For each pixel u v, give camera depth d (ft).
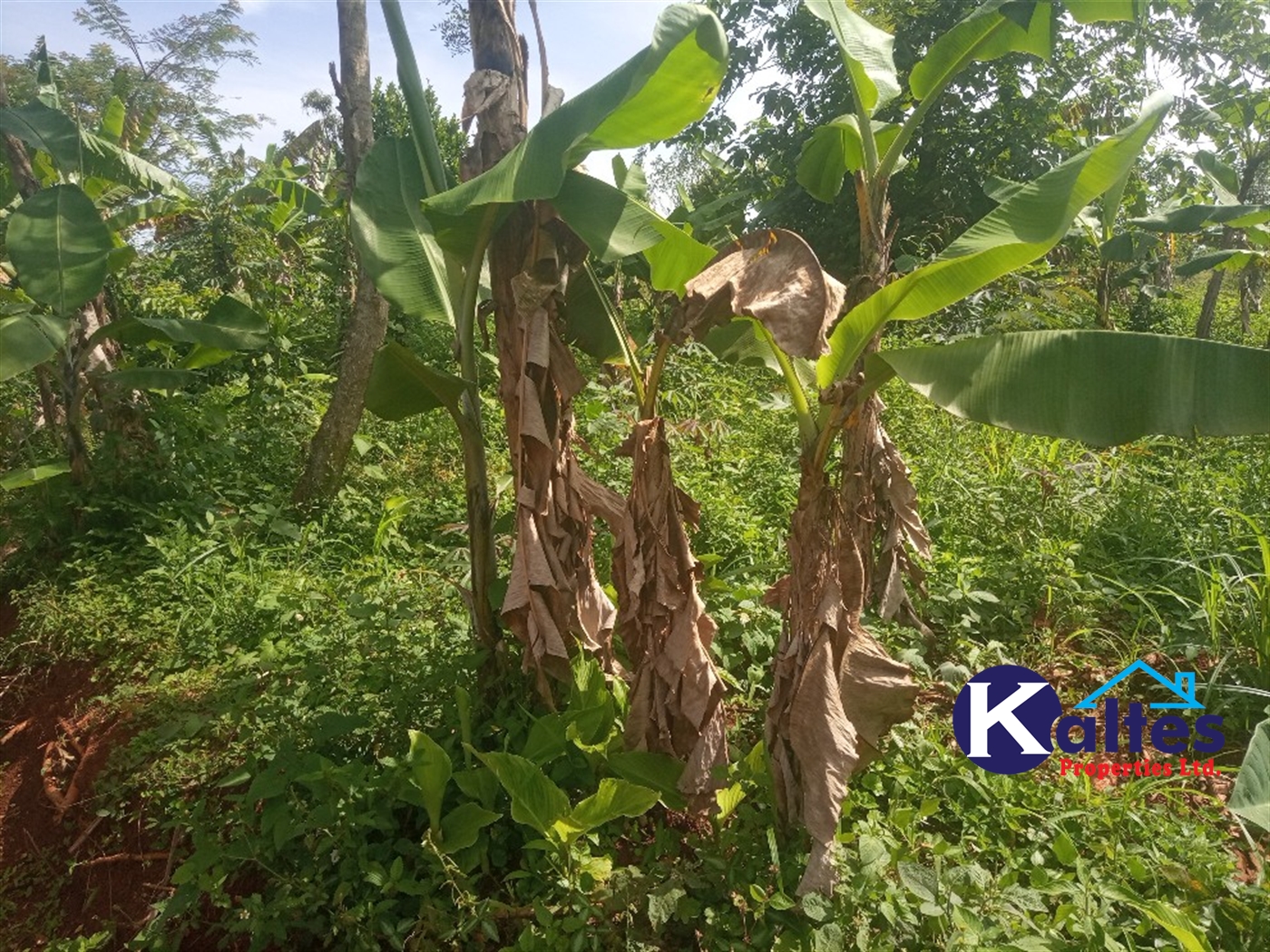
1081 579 16.71
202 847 9.86
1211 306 38.32
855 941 8.71
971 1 36.76
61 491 20.07
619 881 9.23
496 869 10.34
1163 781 11.32
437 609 14.44
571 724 10.58
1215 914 9.08
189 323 20.12
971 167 39.27
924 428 24.56
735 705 13.09
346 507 20.85
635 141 9.00
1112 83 39.17
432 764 9.63
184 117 56.18
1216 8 32.81
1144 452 23.36
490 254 11.02
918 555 15.96
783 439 24.29
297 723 11.41
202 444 23.02
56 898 11.96
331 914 9.27
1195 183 35.60
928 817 10.91
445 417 26.61
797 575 9.95
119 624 15.94
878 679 10.32
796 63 40.06
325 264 38.29
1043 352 8.79
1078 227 29.50
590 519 11.51
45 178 22.53
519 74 11.35
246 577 17.25
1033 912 9.27
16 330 16.57
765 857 9.67
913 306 8.97
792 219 40.88
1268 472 21.52
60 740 14.49
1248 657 14.64
